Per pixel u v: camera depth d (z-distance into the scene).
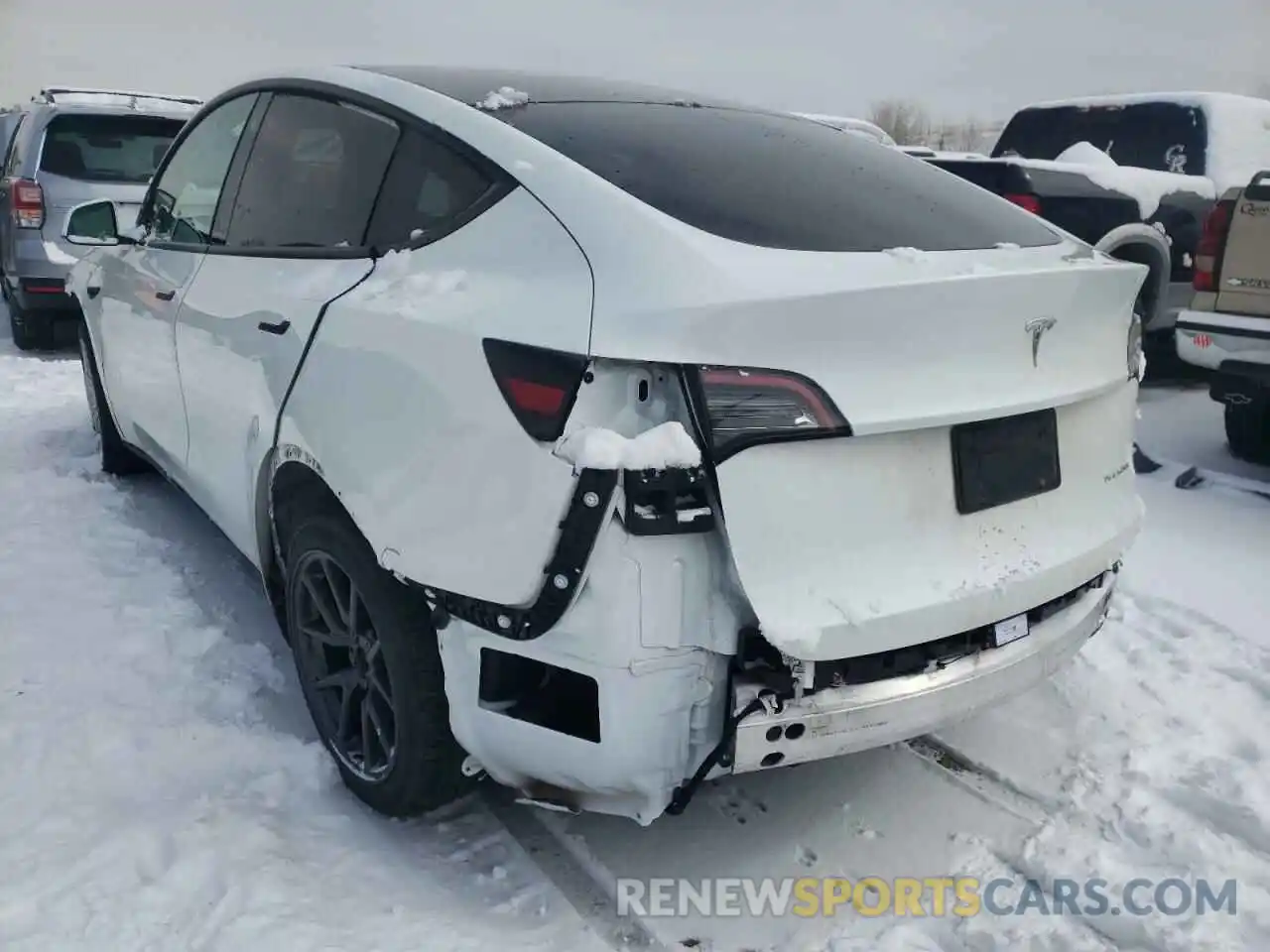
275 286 2.82
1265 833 2.56
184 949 2.11
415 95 2.67
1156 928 2.25
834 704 2.02
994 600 2.16
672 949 2.20
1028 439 2.30
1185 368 7.91
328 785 2.71
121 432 4.70
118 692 3.09
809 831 2.59
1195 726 3.05
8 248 8.33
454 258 2.31
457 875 2.40
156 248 3.89
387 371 2.26
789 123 3.06
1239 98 8.02
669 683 1.93
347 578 2.56
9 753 2.76
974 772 2.84
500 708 2.14
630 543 1.87
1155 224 7.06
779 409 1.89
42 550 4.16
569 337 1.93
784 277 1.95
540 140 2.40
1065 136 8.80
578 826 2.60
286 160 3.09
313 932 2.16
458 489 2.07
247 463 2.93
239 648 3.40
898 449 2.05
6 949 2.09
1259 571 4.14
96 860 2.34
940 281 2.01
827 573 1.98
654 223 2.05
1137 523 2.66
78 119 8.19
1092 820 2.63
